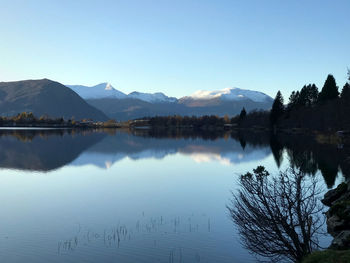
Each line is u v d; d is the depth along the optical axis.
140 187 31.78
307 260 10.08
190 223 20.06
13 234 18.36
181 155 61.16
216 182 34.31
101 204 25.23
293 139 94.38
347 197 20.33
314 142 78.00
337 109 90.81
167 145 85.25
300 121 131.62
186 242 16.86
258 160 52.84
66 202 25.83
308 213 11.98
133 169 43.91
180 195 28.16
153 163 50.16
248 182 12.32
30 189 30.83
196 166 46.72
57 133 148.75
